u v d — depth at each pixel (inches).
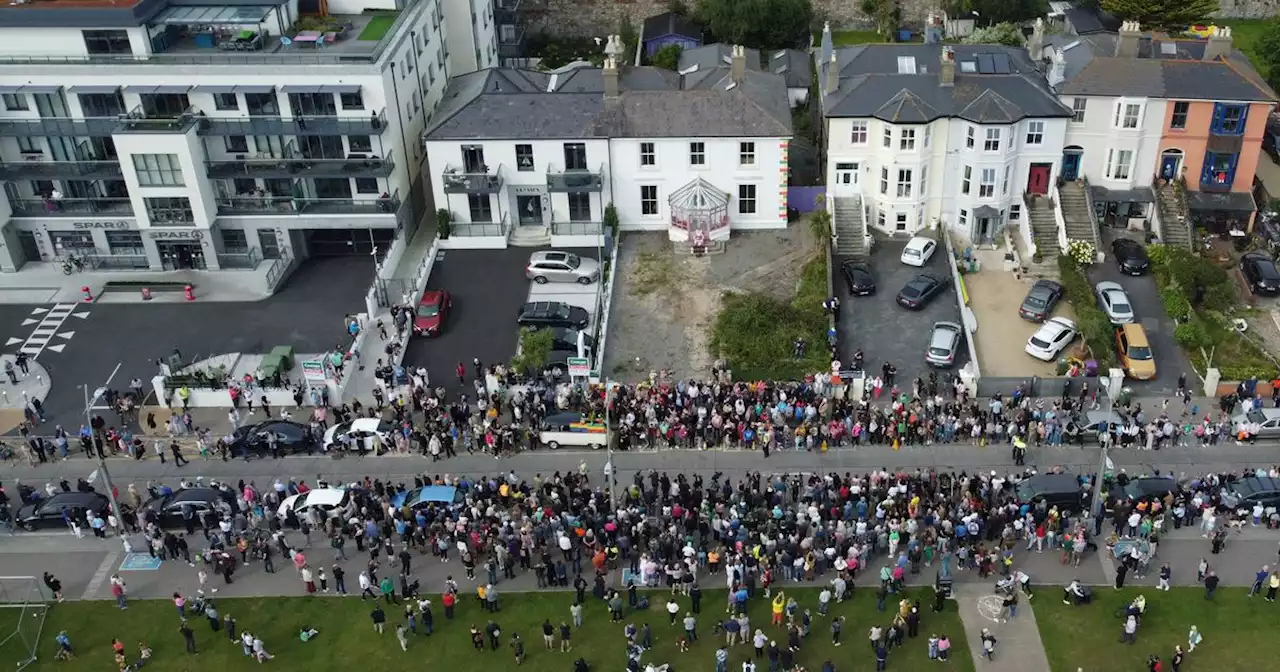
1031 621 2076.8
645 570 2149.4
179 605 2124.8
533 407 2568.9
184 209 3115.2
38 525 2363.4
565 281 3080.7
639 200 3250.5
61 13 2994.6
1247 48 4259.4
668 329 2896.2
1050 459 2421.3
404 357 2829.7
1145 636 2032.5
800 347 2753.4
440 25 3654.0
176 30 3186.5
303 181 3196.4
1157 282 2947.8
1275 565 2160.4
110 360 2869.1
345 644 2091.5
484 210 3265.3
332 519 2272.4
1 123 3058.6
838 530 2164.1
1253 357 2691.9
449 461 2507.4
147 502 2389.3
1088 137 3110.2
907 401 2559.1
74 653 2091.5
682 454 2501.2
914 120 3024.1
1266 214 3189.0
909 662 2006.6
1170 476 2340.1
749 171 3181.6
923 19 4547.2
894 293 2987.2
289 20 3240.7
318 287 3161.9
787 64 3998.5
